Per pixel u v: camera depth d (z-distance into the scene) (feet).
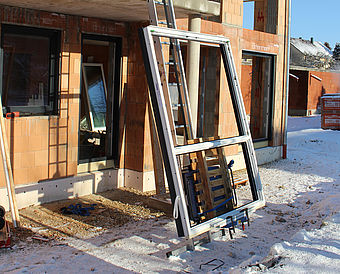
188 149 17.48
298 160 43.16
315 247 15.98
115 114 29.37
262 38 39.11
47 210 24.02
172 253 17.95
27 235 20.03
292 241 17.06
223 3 33.73
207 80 35.04
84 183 27.40
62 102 25.68
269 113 42.32
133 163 29.40
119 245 19.40
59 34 25.23
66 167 26.32
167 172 16.58
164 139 16.57
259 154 40.42
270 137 42.39
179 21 29.35
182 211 16.40
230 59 21.36
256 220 23.81
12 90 23.72
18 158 23.76
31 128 24.22
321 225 19.94
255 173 21.12
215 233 20.43
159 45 19.24
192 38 18.93
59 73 25.45
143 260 17.67
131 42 29.01
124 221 22.99
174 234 21.16
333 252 15.40
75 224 22.07
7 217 22.27
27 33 24.04
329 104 65.57
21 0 21.13
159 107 16.52
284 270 13.76
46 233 20.47
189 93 25.29
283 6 41.96
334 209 23.89
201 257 18.16
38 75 24.88
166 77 19.61
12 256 17.56
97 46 37.24
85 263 17.17
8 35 23.32
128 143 29.60
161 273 16.31
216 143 19.13
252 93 43.42
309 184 33.12
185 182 18.78
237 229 22.12
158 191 26.43
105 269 16.62
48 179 25.41
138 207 25.61
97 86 36.11
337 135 55.52
